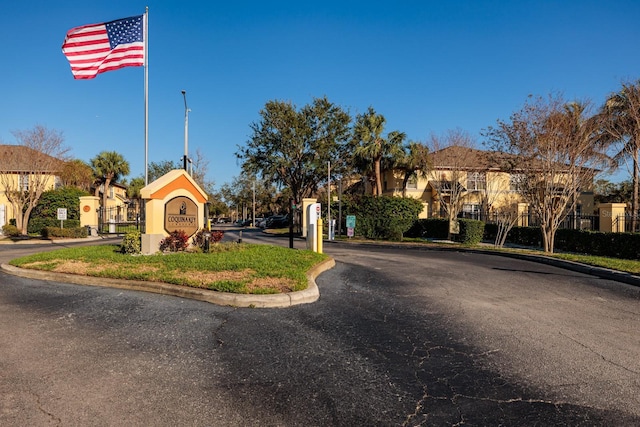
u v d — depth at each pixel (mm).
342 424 3219
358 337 5371
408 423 3240
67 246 19922
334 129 35906
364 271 10906
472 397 3703
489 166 22609
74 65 13062
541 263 13469
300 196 37688
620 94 20609
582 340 5285
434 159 30625
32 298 7340
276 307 6805
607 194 43125
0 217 28891
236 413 3359
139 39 13359
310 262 10469
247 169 36656
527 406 3539
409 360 4594
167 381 3953
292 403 3551
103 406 3438
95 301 7098
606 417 3361
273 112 34906
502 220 21281
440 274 10562
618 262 11805
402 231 26688
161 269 9016
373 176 35062
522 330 5707
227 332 5465
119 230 32281
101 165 43906
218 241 13906
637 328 5828
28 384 3842
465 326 5895
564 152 16047
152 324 5781
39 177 27375
